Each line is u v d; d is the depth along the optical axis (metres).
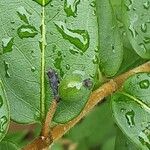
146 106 0.15
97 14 0.15
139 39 0.16
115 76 0.16
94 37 0.14
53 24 0.15
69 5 0.14
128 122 0.15
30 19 0.14
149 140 0.15
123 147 0.17
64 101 0.14
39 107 0.15
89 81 0.14
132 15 0.16
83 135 0.23
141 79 0.15
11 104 0.15
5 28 0.14
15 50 0.14
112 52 0.16
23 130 0.21
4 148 0.15
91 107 0.15
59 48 0.15
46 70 0.15
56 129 0.15
